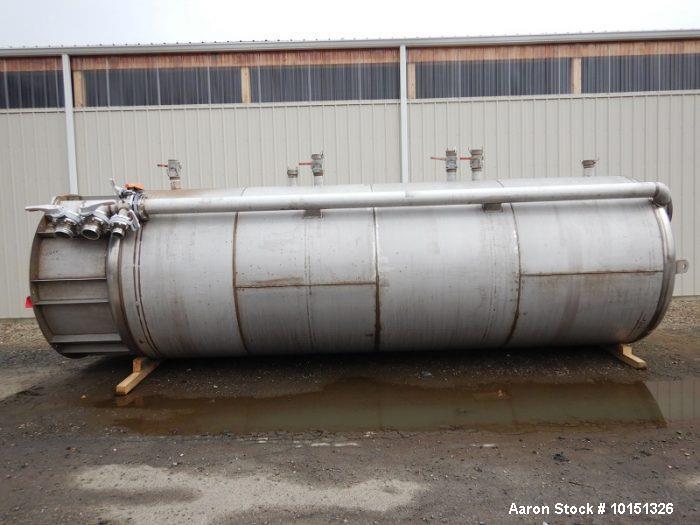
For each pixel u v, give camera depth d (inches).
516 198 178.1
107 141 340.5
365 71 341.1
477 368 200.2
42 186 341.4
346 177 343.9
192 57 339.3
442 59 340.2
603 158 340.5
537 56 339.6
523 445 135.6
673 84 339.0
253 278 176.4
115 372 211.0
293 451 135.0
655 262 178.4
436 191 178.9
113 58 338.0
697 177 339.9
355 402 170.2
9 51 330.0
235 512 106.2
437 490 113.2
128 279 175.2
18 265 343.6
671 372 192.1
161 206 178.1
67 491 116.4
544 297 178.9
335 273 176.7
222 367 208.1
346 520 102.4
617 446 133.7
